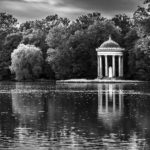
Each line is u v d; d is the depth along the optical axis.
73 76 195.50
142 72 182.50
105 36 199.50
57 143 37.00
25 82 187.38
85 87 133.88
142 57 180.00
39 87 135.62
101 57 193.50
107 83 171.88
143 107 65.12
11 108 65.12
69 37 195.25
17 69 195.75
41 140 38.22
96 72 198.12
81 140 38.09
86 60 196.00
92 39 197.50
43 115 55.50
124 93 99.56
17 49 197.88
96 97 87.12
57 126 45.69
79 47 192.25
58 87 135.00
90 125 46.25
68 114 56.50
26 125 46.53
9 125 46.56
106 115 55.03
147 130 42.72
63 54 191.00
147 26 129.88
